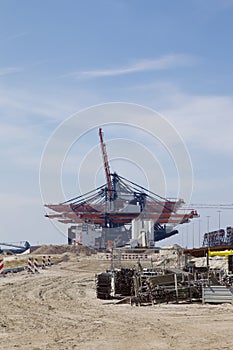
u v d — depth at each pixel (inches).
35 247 6378.0
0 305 1152.2
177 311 1072.8
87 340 705.6
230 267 1648.6
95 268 3026.6
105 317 967.0
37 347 655.8
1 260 2160.4
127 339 713.0
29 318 943.0
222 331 785.6
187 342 690.8
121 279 1396.4
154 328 813.9
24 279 2012.8
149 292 1242.0
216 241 6333.7
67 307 1143.6
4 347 657.0
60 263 3622.0
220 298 1223.5
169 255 2399.1
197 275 1416.1
